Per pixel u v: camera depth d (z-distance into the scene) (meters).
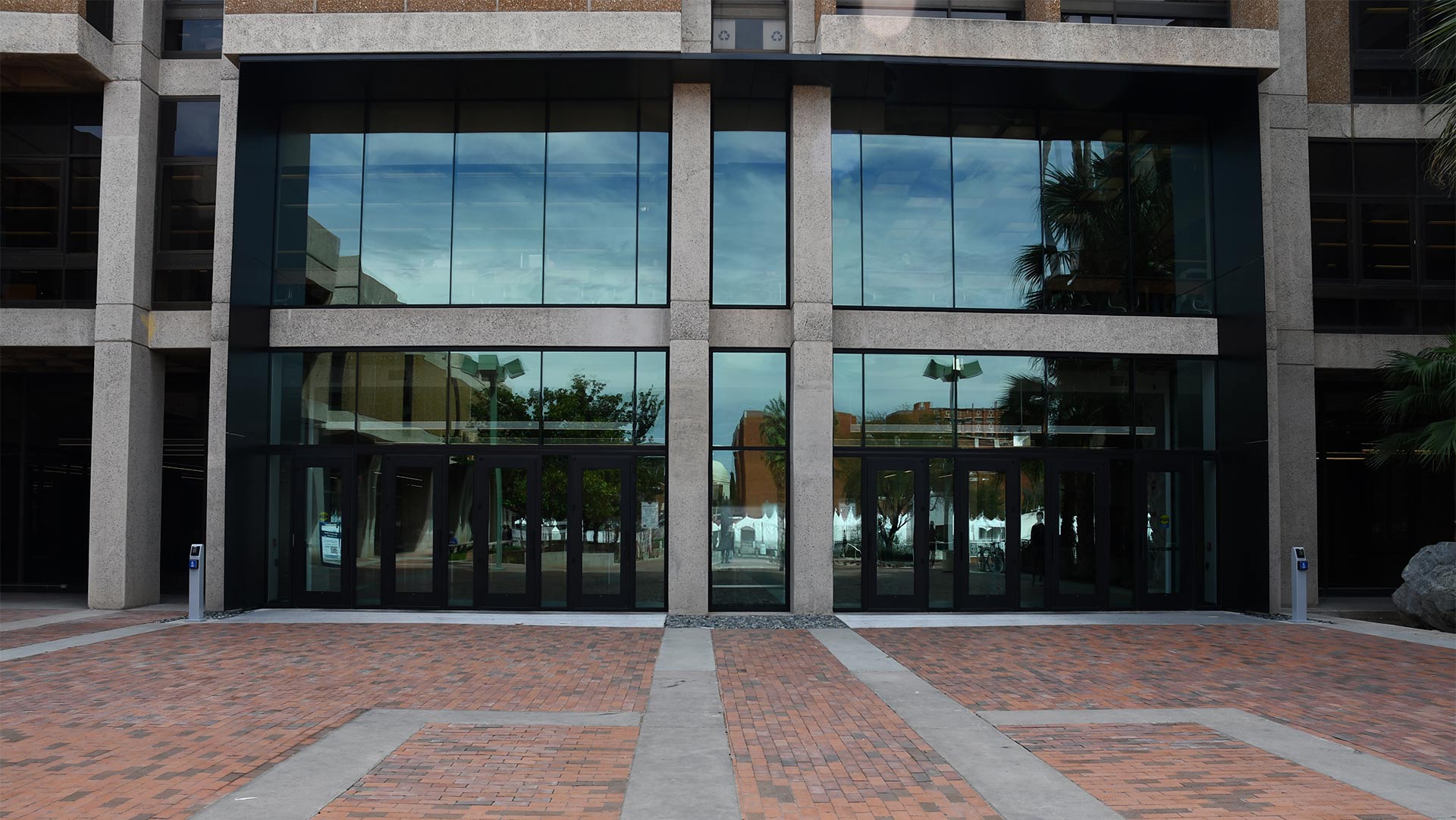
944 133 17.11
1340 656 12.03
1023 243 17.03
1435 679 10.58
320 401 16.41
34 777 6.66
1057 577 16.39
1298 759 7.25
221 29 17.56
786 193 16.66
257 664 11.06
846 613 15.91
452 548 16.05
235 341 15.66
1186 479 16.78
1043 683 10.23
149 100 17.08
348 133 16.89
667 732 7.96
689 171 16.06
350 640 12.84
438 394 16.31
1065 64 15.73
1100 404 16.78
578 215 16.70
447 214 16.75
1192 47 15.94
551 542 16.00
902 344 16.39
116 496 16.34
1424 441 16.44
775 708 8.97
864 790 6.45
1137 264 17.20
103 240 16.61
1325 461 20.34
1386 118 18.45
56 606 16.89
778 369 16.31
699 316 15.80
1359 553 20.16
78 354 17.94
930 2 16.62
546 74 15.93
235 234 15.65
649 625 14.50
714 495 16.06
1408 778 6.79
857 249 16.73
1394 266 18.39
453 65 15.65
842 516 16.19
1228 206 16.94
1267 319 16.38
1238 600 16.36
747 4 16.64
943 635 13.72
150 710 8.70
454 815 5.91
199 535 20.23
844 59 15.49
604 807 6.09
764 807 6.09
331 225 16.77
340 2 15.70
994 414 16.58
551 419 16.20
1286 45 18.02
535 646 12.48
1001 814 5.99
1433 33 14.91
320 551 16.19
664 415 16.22
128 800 6.16
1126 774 6.85
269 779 6.60
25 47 15.71
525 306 16.36
